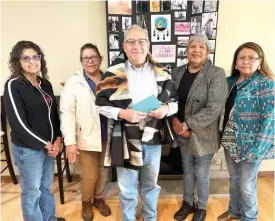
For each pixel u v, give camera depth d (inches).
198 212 75.0
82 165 72.5
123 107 55.8
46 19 88.4
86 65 68.1
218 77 62.9
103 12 88.1
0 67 91.5
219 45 91.7
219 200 85.9
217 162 97.4
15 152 58.4
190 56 64.9
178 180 99.2
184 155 72.4
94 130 68.2
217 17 84.8
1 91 92.9
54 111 64.0
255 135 60.0
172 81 64.0
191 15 86.2
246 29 90.4
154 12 86.2
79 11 88.0
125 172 61.4
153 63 59.8
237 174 68.9
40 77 62.5
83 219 76.4
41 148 58.2
